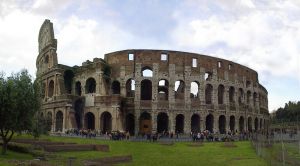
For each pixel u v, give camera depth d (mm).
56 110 114500
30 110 58344
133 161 55500
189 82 119312
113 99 109938
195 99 119438
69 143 68688
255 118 141375
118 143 78250
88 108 114625
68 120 109875
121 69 118312
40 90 62281
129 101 115125
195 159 59562
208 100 127625
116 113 108875
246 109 134500
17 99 56156
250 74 142500
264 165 50000
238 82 133375
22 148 57094
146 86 124750
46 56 129750
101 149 65562
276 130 95562
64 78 122562
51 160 47656
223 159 59531
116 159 53438
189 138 100188
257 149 66188
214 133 116125
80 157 54844
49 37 126562
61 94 114375
